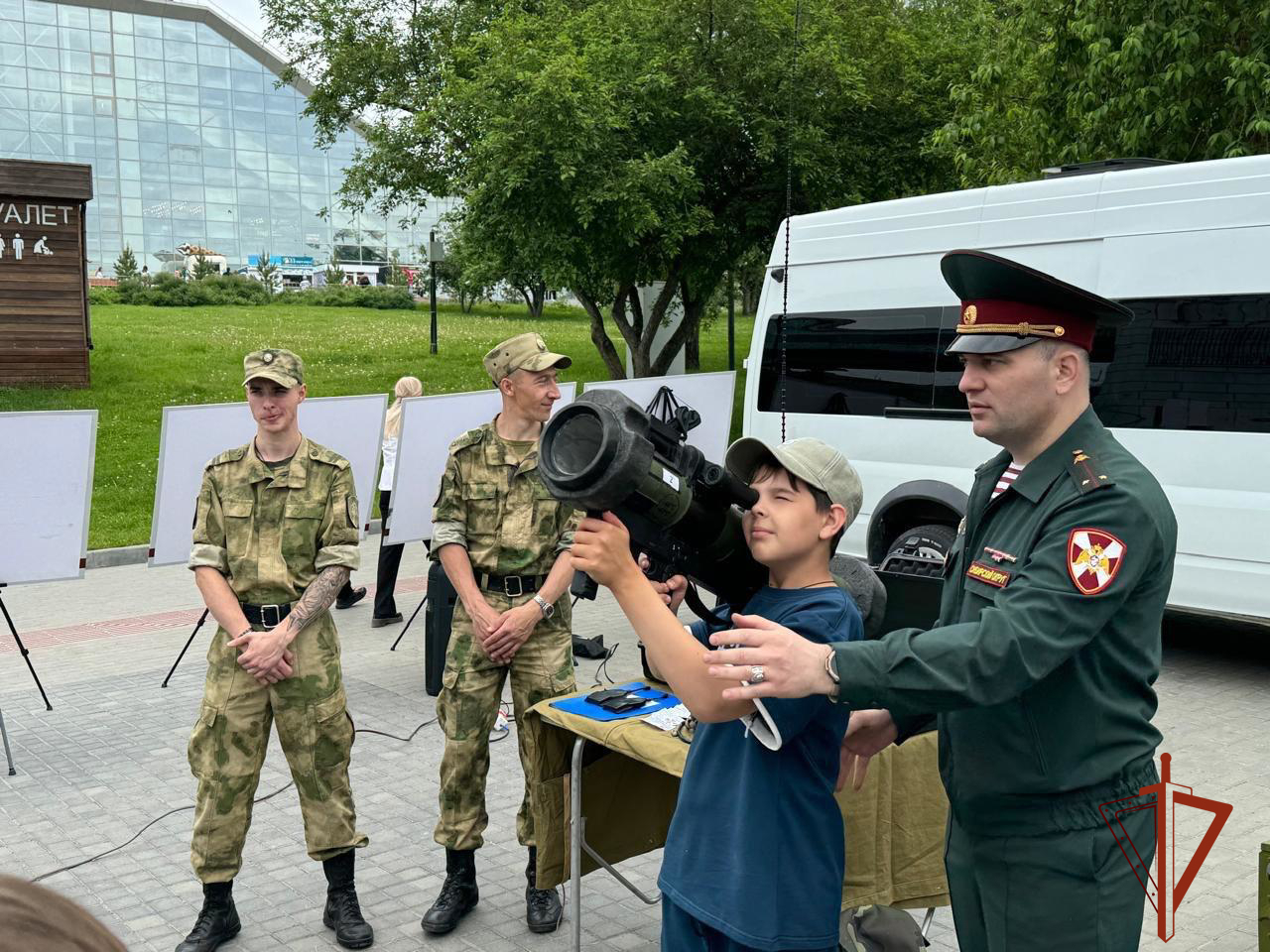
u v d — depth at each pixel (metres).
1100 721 2.06
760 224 15.57
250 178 59.34
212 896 3.82
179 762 5.70
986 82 11.36
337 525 3.90
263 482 3.87
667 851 2.50
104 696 6.85
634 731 3.31
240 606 3.81
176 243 58.06
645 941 3.85
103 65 55.62
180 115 57.44
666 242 14.41
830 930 2.36
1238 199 6.58
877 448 8.34
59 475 6.05
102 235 56.50
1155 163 7.27
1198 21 9.00
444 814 3.95
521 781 5.34
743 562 2.23
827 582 2.32
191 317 31.58
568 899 4.13
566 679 4.00
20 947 0.56
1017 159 11.55
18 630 8.62
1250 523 6.56
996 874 2.16
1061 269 7.29
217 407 6.46
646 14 14.81
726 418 8.09
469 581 3.97
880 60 15.26
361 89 20.20
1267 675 7.05
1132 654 2.05
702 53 14.93
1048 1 10.28
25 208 17.09
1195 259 6.73
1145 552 1.98
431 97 18.50
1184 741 5.79
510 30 14.48
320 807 3.87
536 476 4.04
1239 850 4.49
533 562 3.99
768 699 2.14
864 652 1.86
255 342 24.94
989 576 2.10
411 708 6.52
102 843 4.73
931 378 8.03
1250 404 6.55
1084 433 2.11
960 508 7.78
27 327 17.33
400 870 4.46
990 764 2.12
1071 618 1.92
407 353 24.27
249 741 3.81
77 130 55.56
